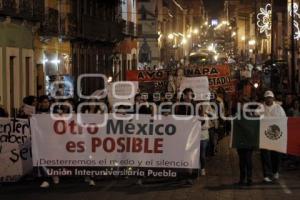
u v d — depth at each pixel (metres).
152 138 14.81
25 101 16.31
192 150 14.83
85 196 13.56
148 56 42.69
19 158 15.05
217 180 15.62
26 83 28.48
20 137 15.02
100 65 45.66
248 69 42.84
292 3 33.34
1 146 14.93
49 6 31.91
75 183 15.17
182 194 13.80
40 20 29.23
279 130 15.13
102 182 15.30
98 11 44.66
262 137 15.11
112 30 46.31
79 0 37.78
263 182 15.30
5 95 25.44
